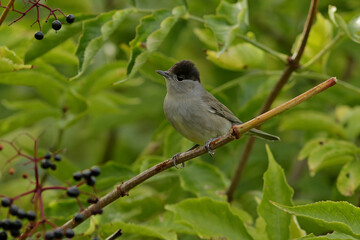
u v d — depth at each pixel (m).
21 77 10.29
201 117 10.85
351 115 12.20
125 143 16.09
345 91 12.68
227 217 8.16
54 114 11.54
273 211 8.01
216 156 14.27
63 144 16.19
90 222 8.02
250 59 10.70
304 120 11.58
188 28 14.79
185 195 10.86
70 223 6.92
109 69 11.37
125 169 9.70
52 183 13.76
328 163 10.52
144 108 14.53
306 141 12.84
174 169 10.27
